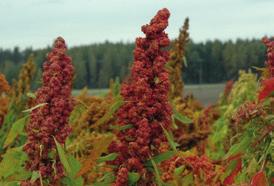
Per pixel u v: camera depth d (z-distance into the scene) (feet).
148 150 17.38
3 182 17.70
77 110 18.52
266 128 16.58
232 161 17.25
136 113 17.51
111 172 17.94
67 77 17.69
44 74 17.74
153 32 17.63
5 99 38.24
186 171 20.48
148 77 17.56
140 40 17.70
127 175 17.24
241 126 16.88
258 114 16.58
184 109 39.58
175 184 19.92
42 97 17.52
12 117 31.55
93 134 27.27
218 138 34.17
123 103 17.71
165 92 17.57
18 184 17.25
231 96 44.80
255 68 18.45
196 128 38.09
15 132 17.72
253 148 16.79
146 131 17.35
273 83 16.20
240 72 43.29
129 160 17.30
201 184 20.34
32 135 17.37
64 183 17.24
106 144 17.12
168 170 20.12
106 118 17.90
